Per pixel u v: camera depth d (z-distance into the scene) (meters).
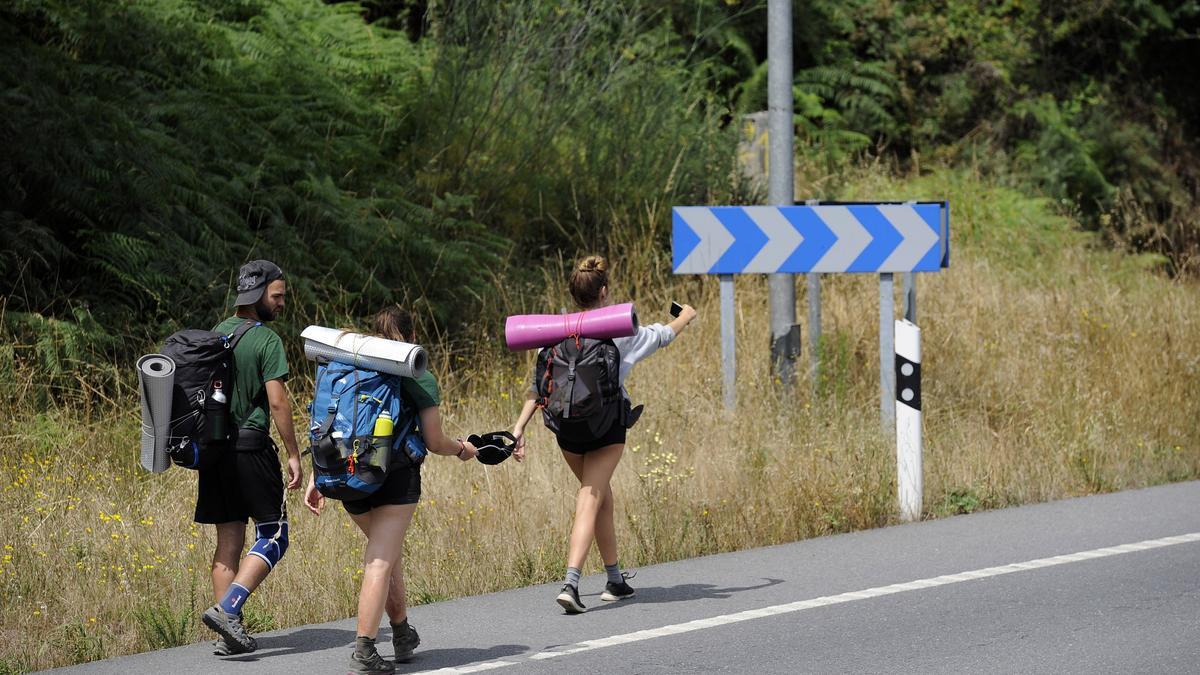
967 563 30.53
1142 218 79.19
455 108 53.88
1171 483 40.56
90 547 29.02
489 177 54.22
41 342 38.12
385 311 23.20
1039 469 39.91
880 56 88.88
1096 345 52.97
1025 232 75.12
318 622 27.14
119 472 34.56
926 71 91.50
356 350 22.08
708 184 59.97
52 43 46.16
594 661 23.52
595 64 59.16
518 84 55.41
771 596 27.95
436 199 50.22
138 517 31.14
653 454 36.09
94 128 41.75
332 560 29.72
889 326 41.44
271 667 23.56
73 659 24.39
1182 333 54.97
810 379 44.53
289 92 50.38
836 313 51.59
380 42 56.25
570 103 56.97
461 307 49.41
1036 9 95.25
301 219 47.03
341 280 46.78
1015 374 49.22
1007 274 66.69
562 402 25.94
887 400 41.25
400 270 48.28
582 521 26.73
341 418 21.91
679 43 75.56
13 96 40.22
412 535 31.34
